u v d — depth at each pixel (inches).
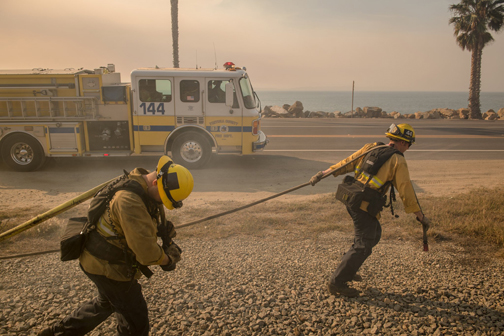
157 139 374.0
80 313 104.0
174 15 799.7
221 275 157.3
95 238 91.6
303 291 144.9
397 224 217.6
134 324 98.9
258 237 201.3
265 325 123.9
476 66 1131.3
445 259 173.0
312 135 647.8
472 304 135.8
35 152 362.6
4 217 227.1
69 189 310.2
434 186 323.9
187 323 123.3
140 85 363.3
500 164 419.8
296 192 308.0
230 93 359.3
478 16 1123.9
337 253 180.9
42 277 153.7
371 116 1083.9
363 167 136.6
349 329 122.0
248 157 455.5
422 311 131.7
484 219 213.9
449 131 721.0
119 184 92.4
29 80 355.9
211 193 303.6
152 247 88.7
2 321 124.6
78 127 362.0
